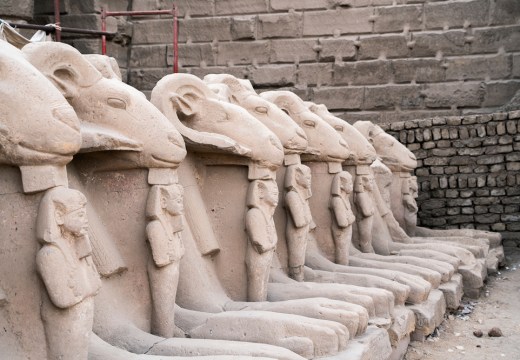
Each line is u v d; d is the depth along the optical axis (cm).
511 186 894
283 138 510
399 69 1045
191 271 422
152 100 429
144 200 372
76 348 269
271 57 1087
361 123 784
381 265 601
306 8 1072
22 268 266
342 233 585
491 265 763
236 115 449
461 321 591
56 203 267
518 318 601
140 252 373
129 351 340
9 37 700
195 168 460
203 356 315
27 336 266
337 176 584
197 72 1111
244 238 455
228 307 423
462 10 1022
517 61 1003
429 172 929
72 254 272
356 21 1056
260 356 328
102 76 363
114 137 345
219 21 1099
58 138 268
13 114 259
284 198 520
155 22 1119
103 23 1024
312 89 1074
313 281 534
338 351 371
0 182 266
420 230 840
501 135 897
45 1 1075
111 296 363
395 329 466
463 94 1023
